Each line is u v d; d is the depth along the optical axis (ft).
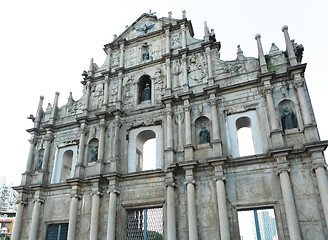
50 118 100.68
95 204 78.23
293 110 72.79
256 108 75.97
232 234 64.44
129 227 76.48
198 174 72.79
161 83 91.40
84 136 91.81
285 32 79.36
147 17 108.78
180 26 97.91
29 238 82.12
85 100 98.58
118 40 106.73
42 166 92.89
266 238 63.67
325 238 57.67
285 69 77.25
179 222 69.77
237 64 84.23
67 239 77.41
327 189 59.31
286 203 61.41
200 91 84.12
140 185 78.23
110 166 82.89
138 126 86.99
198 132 80.02
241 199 67.05
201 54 90.02
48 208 86.53
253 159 69.00
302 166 64.69
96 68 109.91
